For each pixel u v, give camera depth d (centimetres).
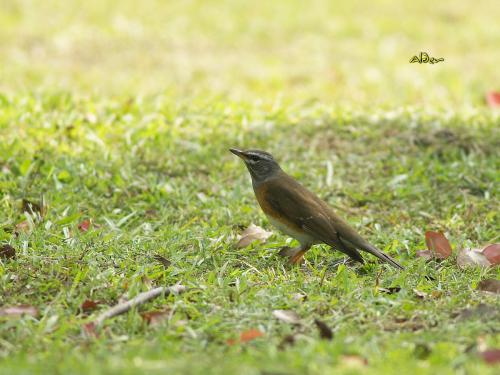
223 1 3158
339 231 1130
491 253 1145
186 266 1090
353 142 1603
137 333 903
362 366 783
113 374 744
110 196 1348
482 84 2178
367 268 1128
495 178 1439
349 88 2120
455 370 784
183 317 938
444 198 1391
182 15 2962
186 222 1273
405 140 1609
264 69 2355
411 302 977
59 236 1149
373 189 1416
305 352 806
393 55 2552
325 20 2969
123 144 1537
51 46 2530
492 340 851
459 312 951
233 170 1466
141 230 1220
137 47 2588
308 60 2489
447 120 1720
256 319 927
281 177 1180
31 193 1323
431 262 1151
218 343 876
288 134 1634
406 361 800
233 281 1051
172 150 1521
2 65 2231
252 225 1223
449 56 2561
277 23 2917
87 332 884
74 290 984
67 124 1603
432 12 3125
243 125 1669
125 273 1047
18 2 2984
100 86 2050
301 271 1130
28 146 1487
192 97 1903
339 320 926
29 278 1010
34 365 775
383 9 3148
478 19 3039
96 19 2853
